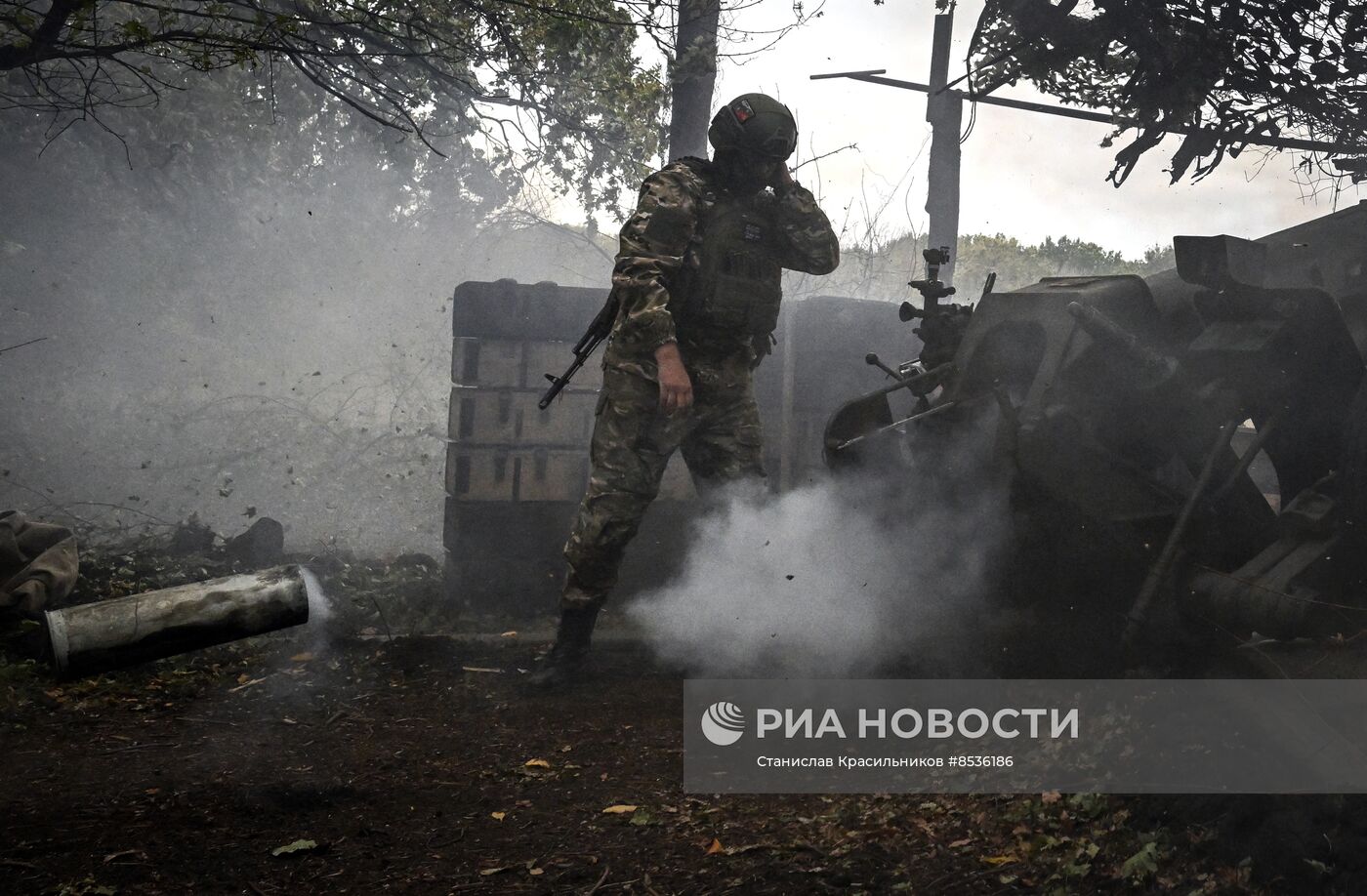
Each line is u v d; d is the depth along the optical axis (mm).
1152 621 2912
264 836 2777
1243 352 2752
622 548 4203
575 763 3348
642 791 3090
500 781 3207
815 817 2809
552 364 5645
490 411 5629
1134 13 3861
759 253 4184
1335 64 3727
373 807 2998
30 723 3768
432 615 5324
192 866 2590
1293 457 3012
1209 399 3047
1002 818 2607
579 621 4215
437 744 3578
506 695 4129
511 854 2664
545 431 5648
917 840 2594
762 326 4254
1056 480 3088
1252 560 2805
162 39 6500
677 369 3922
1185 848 2289
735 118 4070
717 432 4312
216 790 3129
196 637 3559
